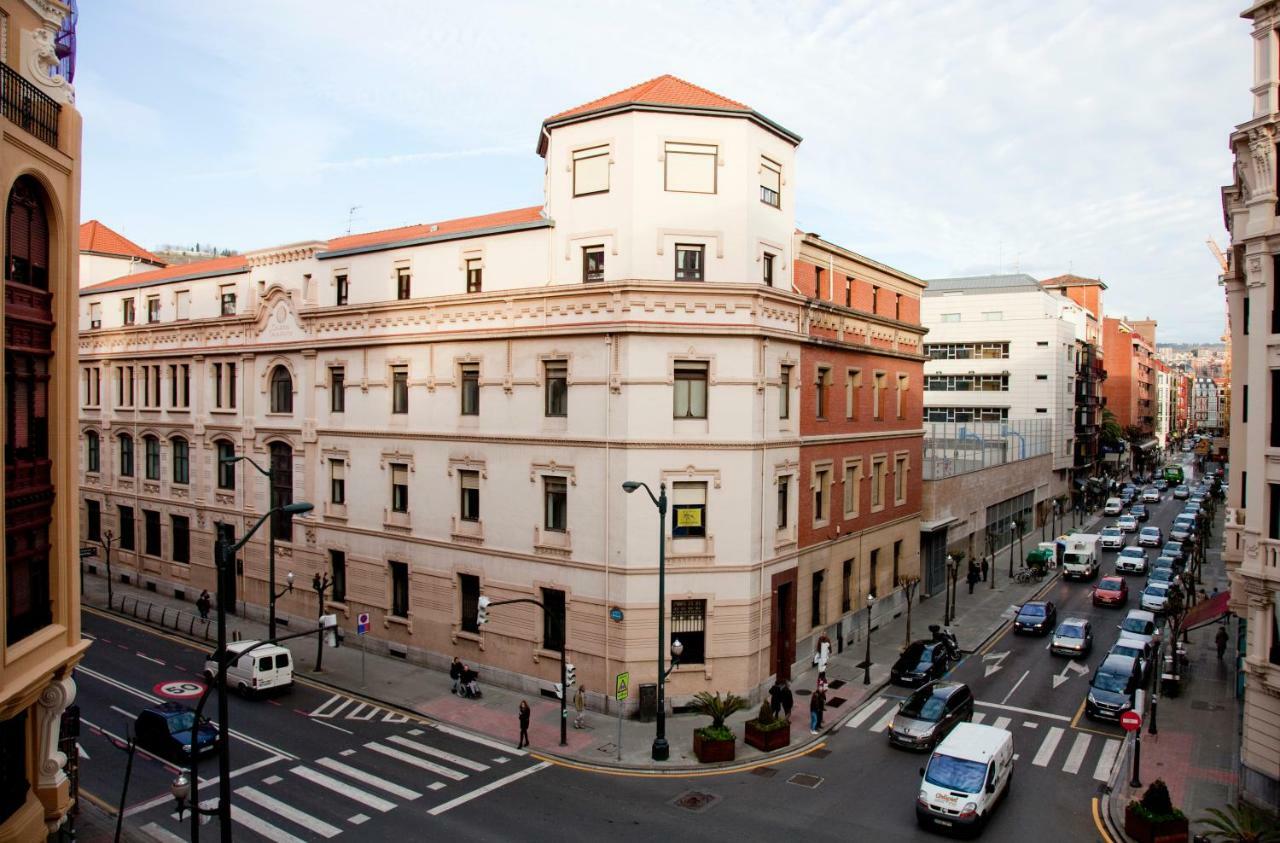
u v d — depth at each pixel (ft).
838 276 124.98
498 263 106.22
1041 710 99.50
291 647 124.06
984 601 160.25
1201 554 190.08
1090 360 351.05
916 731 85.87
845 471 126.00
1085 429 339.57
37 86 54.08
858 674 112.98
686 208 95.86
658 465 94.68
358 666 114.11
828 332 120.06
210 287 148.56
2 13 51.26
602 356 96.43
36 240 53.88
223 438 144.97
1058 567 197.98
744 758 83.82
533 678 102.47
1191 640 136.36
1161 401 639.35
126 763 81.97
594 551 96.89
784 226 104.68
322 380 127.54
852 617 128.26
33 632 52.85
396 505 119.03
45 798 56.85
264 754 84.33
